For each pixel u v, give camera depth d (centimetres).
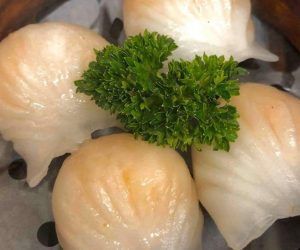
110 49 8
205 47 9
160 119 8
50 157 9
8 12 10
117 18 10
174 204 8
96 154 8
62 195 8
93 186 8
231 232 8
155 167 8
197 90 8
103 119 9
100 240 8
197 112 8
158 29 9
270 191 8
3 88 9
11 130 9
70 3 10
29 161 9
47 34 9
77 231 8
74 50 9
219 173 9
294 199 8
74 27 9
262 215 8
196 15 9
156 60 8
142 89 8
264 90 9
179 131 8
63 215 8
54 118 9
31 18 10
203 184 9
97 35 9
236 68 8
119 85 8
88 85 8
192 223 8
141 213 8
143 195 8
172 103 8
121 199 8
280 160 8
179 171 8
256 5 10
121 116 8
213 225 9
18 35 9
